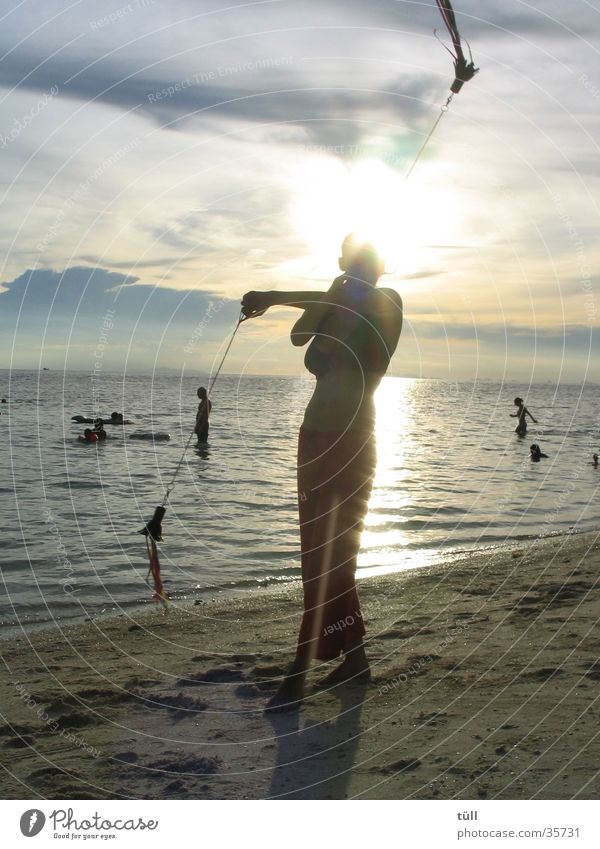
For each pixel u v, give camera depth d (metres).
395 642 4.87
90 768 3.20
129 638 5.40
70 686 4.29
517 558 7.95
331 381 3.93
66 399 44.16
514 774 2.93
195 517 10.10
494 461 17.38
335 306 3.98
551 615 5.30
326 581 3.93
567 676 3.95
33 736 3.56
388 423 29.45
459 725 3.41
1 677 4.54
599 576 6.61
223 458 16.16
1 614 6.19
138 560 7.98
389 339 3.99
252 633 5.46
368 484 3.97
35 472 14.28
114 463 15.45
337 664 4.48
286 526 9.62
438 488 13.25
